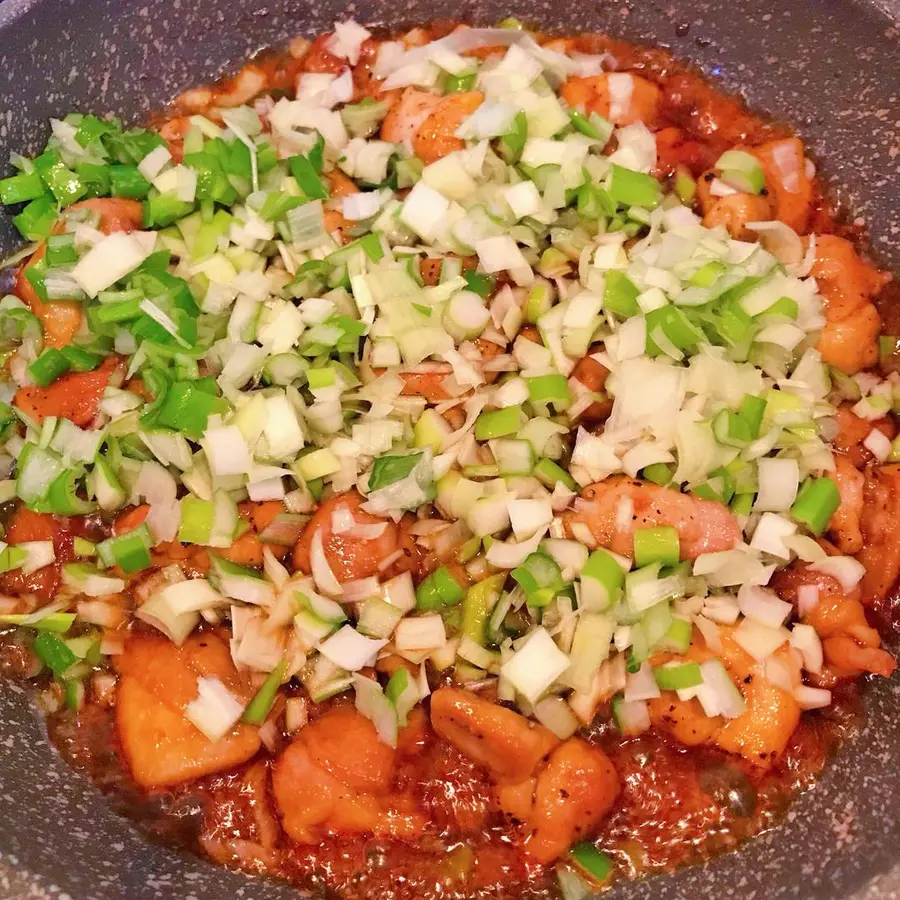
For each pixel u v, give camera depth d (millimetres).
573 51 373
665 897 280
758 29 347
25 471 299
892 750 288
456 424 308
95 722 298
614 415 304
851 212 351
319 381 301
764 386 310
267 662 286
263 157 339
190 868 281
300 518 300
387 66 372
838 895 257
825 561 299
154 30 353
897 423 330
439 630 287
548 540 294
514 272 324
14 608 299
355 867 285
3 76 326
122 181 334
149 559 293
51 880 252
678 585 287
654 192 334
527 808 279
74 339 320
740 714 287
